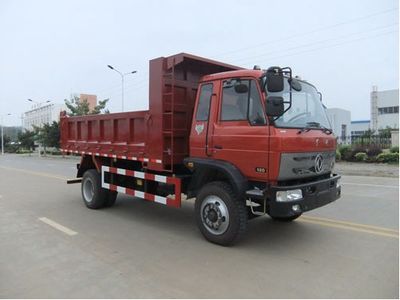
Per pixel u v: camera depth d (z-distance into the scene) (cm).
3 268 472
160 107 633
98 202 833
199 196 585
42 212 816
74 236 617
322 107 632
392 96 5997
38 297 388
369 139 2495
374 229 635
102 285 416
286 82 550
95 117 848
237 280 427
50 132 4612
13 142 8788
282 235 606
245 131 526
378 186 1194
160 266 473
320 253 517
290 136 502
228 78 558
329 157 591
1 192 1127
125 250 540
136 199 964
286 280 425
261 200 530
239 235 539
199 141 593
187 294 392
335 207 827
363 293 390
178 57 612
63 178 1549
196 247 552
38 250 542
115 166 809
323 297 382
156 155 650
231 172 532
